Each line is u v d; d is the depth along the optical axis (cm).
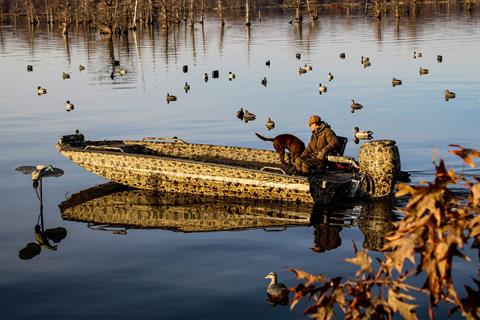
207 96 3753
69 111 3309
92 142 1986
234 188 1702
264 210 1598
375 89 3809
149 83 4409
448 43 6631
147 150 2022
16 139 2564
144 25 12675
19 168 1734
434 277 394
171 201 1703
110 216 1573
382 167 1652
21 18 16088
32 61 6122
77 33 10806
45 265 1248
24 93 4025
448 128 2591
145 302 1066
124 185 1858
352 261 458
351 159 1744
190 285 1135
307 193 1617
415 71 4606
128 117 3097
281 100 3519
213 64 5541
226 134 2630
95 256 1296
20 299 1088
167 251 1321
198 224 1500
